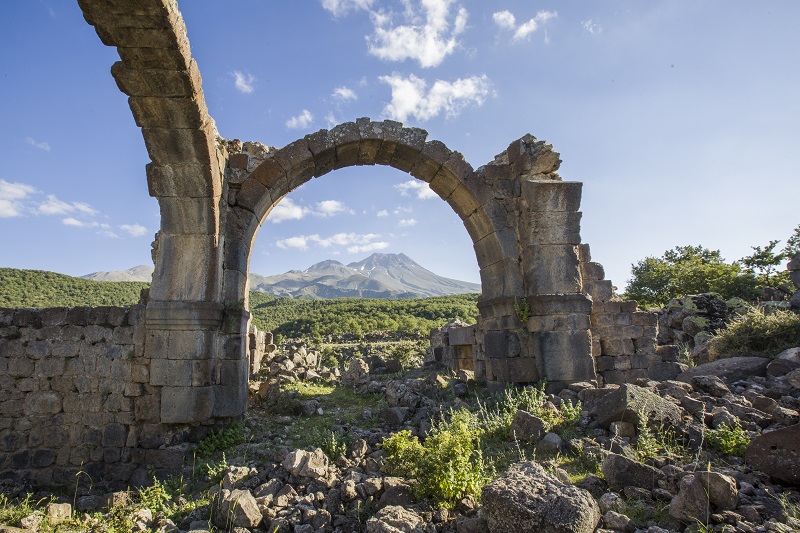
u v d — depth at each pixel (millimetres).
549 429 6332
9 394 7301
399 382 9820
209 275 7957
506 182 10430
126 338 7602
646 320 10414
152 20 5824
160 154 7594
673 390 6852
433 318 62656
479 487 4781
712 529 3664
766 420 5844
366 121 10070
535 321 9461
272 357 14859
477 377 11625
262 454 7023
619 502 4121
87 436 7320
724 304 16562
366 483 4848
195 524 4555
